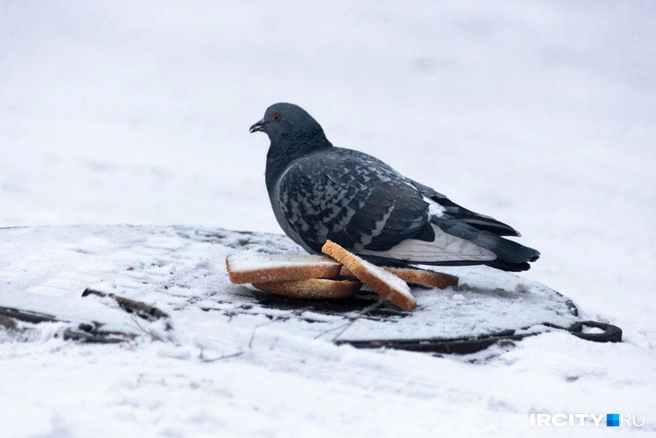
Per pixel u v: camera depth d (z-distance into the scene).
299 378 6.97
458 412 6.63
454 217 9.67
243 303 8.55
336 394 6.73
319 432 6.04
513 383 7.34
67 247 10.26
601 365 7.73
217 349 7.34
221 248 10.83
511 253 9.02
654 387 7.44
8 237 10.60
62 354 7.11
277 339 7.43
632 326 10.41
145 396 6.27
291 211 9.74
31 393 6.29
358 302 8.87
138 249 10.43
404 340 7.72
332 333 7.73
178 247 10.65
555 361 7.68
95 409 6.06
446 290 9.50
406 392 6.91
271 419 6.18
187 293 8.77
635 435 6.42
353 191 9.42
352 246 9.45
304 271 8.57
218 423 6.01
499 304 9.06
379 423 6.29
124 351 7.21
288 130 10.47
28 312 7.72
